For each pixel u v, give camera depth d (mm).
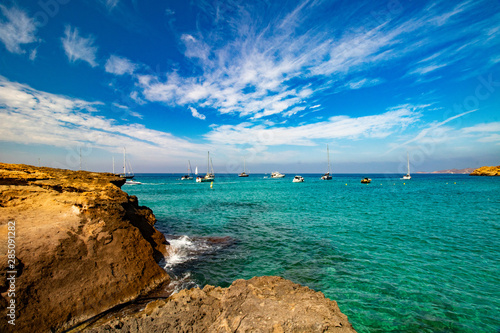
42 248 6605
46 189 9633
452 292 7312
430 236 13281
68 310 5605
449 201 28359
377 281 8047
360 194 39656
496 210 21578
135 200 15281
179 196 38531
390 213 20750
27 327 4945
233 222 17641
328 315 4078
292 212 22031
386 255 10422
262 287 5379
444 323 5918
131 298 6684
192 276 8461
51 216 8258
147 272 7812
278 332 3703
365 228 15328
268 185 71250
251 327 3834
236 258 10203
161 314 4641
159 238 11531
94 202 8945
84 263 6836
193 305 4941
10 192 8711
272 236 13664
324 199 32688
